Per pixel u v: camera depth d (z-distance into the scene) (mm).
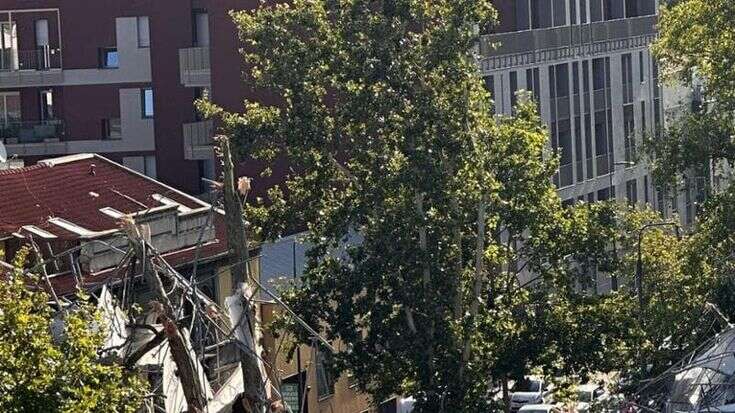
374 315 50969
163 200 50906
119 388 27719
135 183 53875
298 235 60719
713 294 52094
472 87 50812
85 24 79188
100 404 27109
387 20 50594
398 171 50406
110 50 79250
